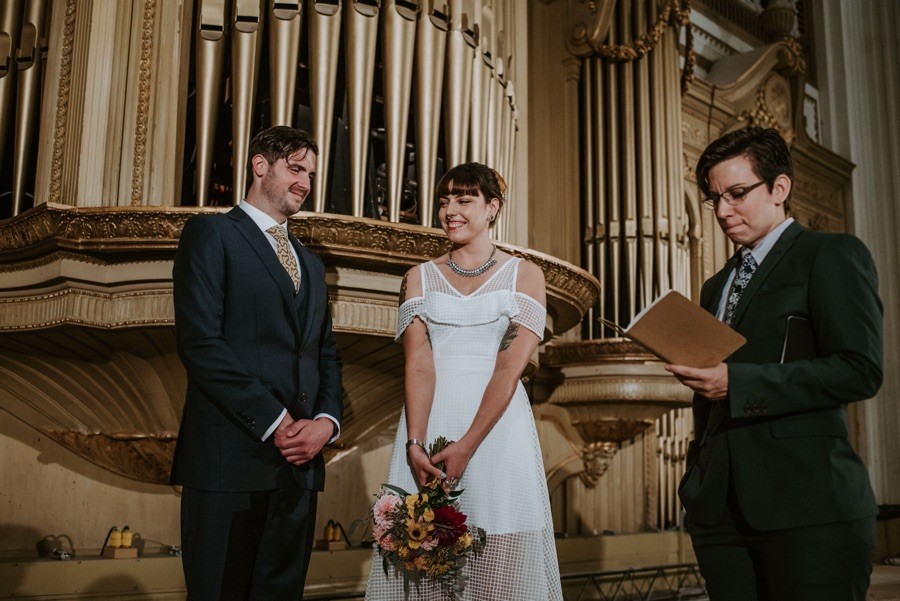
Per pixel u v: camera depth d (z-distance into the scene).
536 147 4.97
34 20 3.04
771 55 6.42
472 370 1.92
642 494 4.92
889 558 6.84
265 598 1.96
